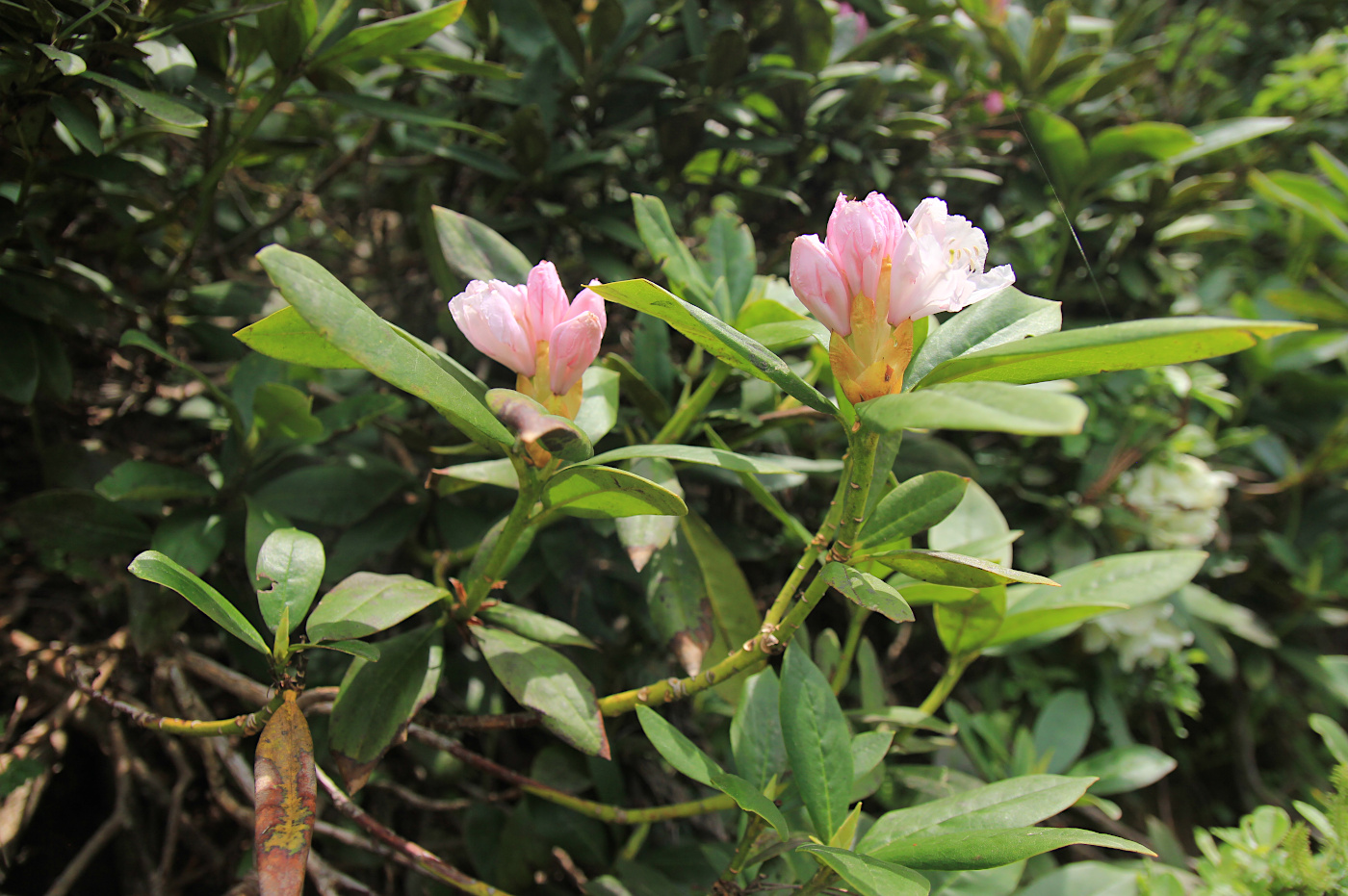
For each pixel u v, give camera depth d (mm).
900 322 563
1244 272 1569
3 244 774
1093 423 1155
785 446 942
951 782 782
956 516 850
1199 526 1126
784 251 1068
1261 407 1446
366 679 664
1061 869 838
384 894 914
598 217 957
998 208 1342
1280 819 800
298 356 596
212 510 783
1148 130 1032
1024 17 1289
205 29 819
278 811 585
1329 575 1282
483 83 1032
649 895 768
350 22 800
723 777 604
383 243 1182
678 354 1073
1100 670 1155
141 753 926
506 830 832
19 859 848
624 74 946
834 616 1111
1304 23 1704
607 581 935
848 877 559
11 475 998
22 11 685
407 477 859
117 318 975
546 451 595
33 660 851
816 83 1053
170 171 1146
